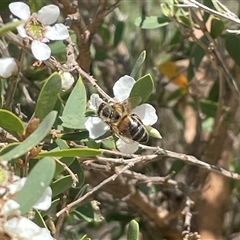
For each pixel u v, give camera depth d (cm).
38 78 18
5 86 16
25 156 11
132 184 19
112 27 24
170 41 22
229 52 16
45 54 12
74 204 13
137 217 22
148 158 14
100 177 20
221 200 21
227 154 21
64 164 11
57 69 13
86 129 12
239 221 24
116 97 12
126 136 12
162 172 21
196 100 21
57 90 10
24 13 12
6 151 10
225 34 17
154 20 17
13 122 10
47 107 10
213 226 21
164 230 21
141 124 12
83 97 12
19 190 9
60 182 12
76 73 14
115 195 20
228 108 19
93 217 15
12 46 16
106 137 12
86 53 17
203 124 21
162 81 23
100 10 17
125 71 22
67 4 16
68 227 20
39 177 8
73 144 13
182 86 22
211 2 16
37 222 11
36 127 10
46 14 12
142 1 24
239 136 24
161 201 22
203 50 19
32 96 19
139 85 12
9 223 9
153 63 23
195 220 21
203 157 20
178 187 17
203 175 19
